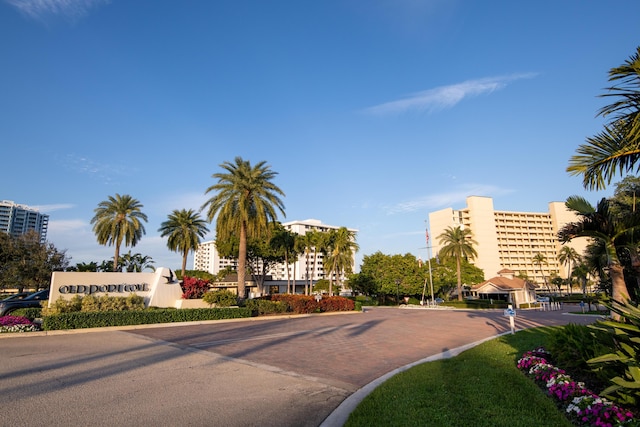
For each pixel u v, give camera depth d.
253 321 24.50
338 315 31.80
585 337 7.58
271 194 30.88
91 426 5.32
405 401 6.16
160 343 13.95
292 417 5.87
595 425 4.80
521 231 128.75
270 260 65.25
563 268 126.81
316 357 11.35
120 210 45.03
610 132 6.69
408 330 19.22
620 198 20.36
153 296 25.05
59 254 46.69
